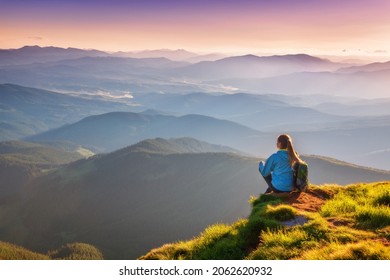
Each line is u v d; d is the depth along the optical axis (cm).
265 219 1070
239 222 1200
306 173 1260
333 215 1105
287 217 1080
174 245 1286
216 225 1250
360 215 1045
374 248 770
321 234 933
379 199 1234
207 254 1054
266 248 923
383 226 958
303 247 881
